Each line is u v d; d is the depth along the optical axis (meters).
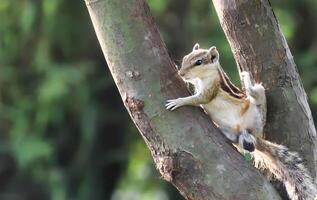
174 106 6.77
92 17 6.79
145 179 20.73
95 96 18.36
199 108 6.95
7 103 17.94
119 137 19.50
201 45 17.81
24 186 18.50
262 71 7.45
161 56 6.79
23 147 17.41
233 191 6.75
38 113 17.52
